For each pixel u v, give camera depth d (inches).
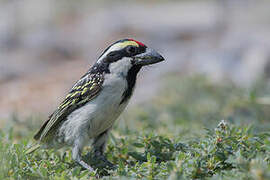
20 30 1139.3
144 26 1098.1
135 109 584.1
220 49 831.7
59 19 1248.2
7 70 906.7
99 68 324.2
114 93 322.0
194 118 505.0
